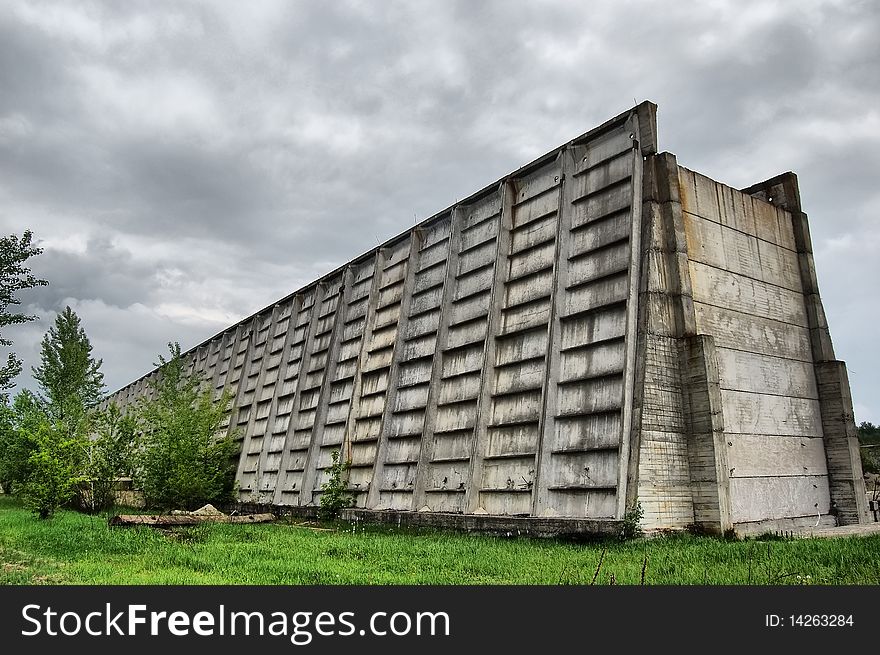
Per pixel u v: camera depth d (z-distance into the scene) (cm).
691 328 1962
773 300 2309
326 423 3244
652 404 1862
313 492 3131
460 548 1644
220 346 4847
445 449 2466
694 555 1366
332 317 3534
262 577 1241
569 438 2022
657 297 1966
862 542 1357
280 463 3441
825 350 2361
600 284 2100
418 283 2973
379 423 2862
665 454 1852
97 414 3409
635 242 2030
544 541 1806
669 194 2058
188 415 3606
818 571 1114
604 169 2233
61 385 4522
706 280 2111
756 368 2167
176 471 3338
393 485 2647
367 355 3130
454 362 2570
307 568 1345
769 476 2078
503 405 2286
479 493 2241
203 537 1930
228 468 3828
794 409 2241
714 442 1841
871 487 2870
